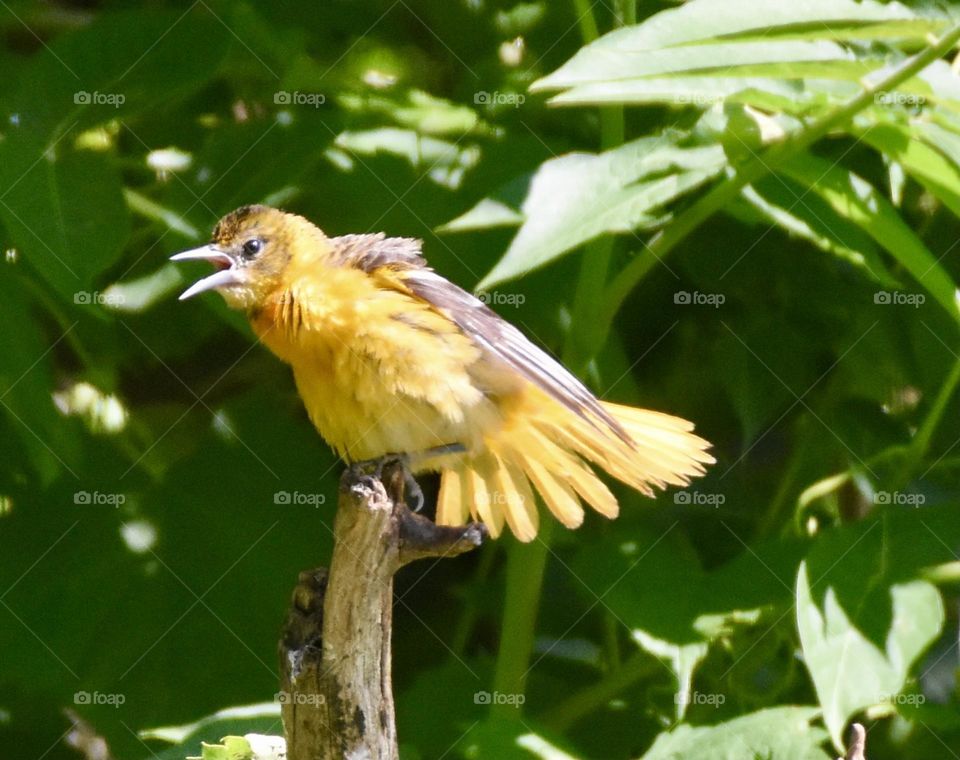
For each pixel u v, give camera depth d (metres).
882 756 9.81
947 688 9.91
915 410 10.10
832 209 8.91
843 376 10.15
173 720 9.52
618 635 10.43
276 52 10.09
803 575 8.25
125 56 8.81
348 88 10.06
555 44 10.27
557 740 9.00
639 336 10.60
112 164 8.69
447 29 10.35
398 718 9.71
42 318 10.56
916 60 7.97
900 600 8.22
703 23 7.84
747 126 8.32
